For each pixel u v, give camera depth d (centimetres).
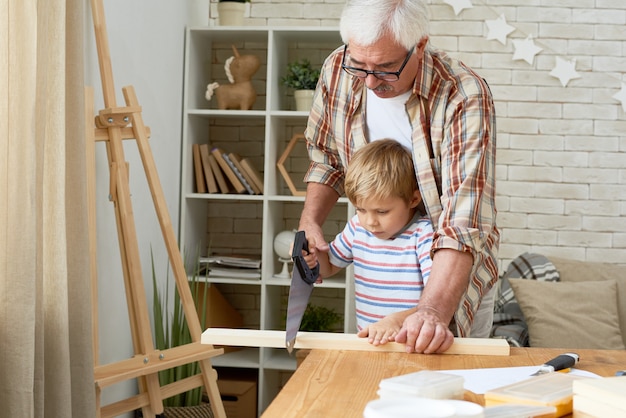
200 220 416
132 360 257
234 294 430
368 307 206
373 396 120
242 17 410
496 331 373
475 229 179
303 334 164
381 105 205
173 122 378
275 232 407
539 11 430
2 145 191
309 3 432
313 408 112
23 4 193
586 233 429
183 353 273
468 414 87
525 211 432
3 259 190
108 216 296
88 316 228
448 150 190
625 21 427
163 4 358
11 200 191
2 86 191
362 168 197
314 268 180
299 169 429
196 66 405
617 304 383
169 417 321
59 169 211
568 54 430
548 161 430
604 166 429
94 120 262
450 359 151
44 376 212
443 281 174
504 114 432
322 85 221
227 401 377
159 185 276
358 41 183
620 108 428
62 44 213
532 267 397
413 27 181
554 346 361
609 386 106
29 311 192
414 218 206
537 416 103
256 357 390
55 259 211
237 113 389
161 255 360
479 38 432
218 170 393
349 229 213
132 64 319
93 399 230
